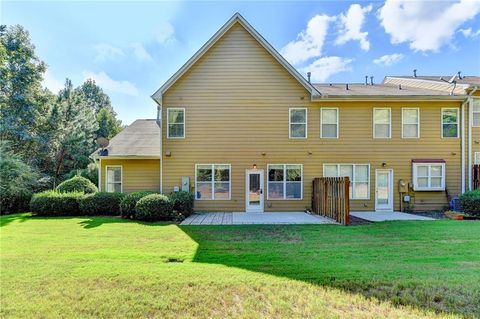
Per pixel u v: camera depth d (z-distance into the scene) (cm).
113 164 1401
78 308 348
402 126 1362
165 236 775
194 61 1324
